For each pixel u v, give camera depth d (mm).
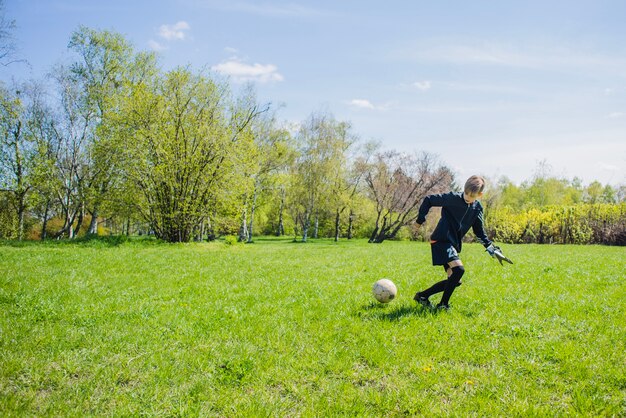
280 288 10219
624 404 4266
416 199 50688
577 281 10414
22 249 19969
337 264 15477
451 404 4355
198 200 30375
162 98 28547
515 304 8055
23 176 40312
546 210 41250
